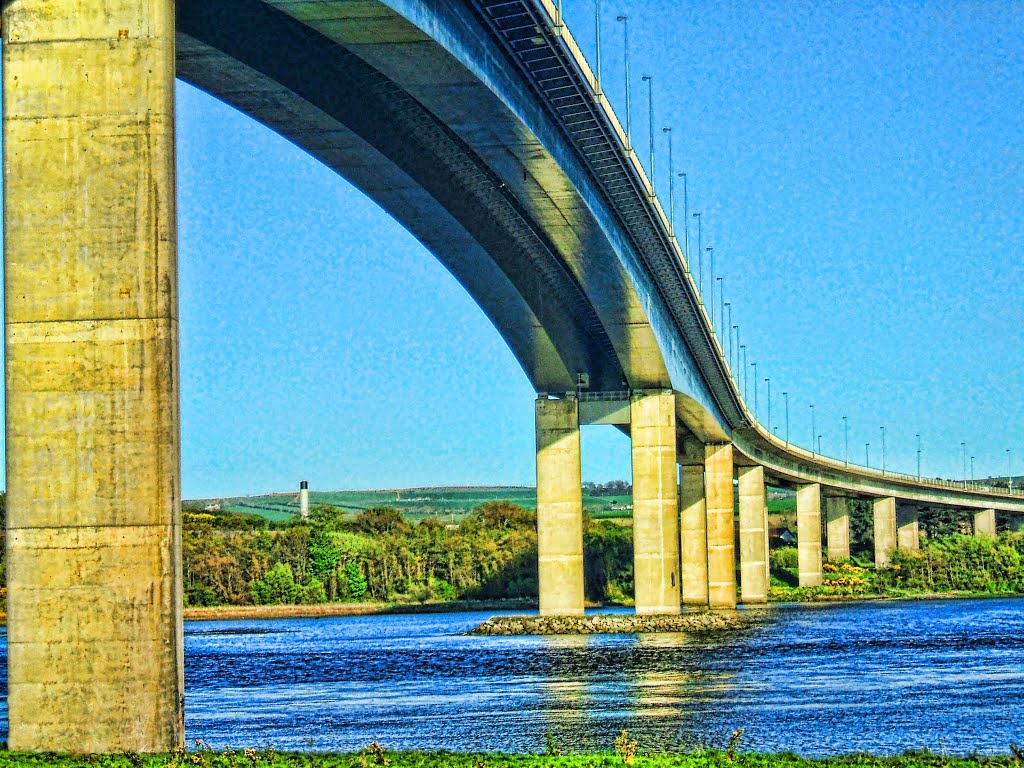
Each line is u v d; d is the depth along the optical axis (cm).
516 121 6272
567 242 8156
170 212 3709
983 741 4694
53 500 3656
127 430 3656
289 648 10312
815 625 11744
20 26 3731
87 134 3703
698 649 8900
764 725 5084
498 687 6700
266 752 3544
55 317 3681
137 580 3638
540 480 11119
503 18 5747
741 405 14425
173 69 3775
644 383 11056
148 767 3275
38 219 3700
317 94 6166
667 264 9338
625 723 5172
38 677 3638
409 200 7500
